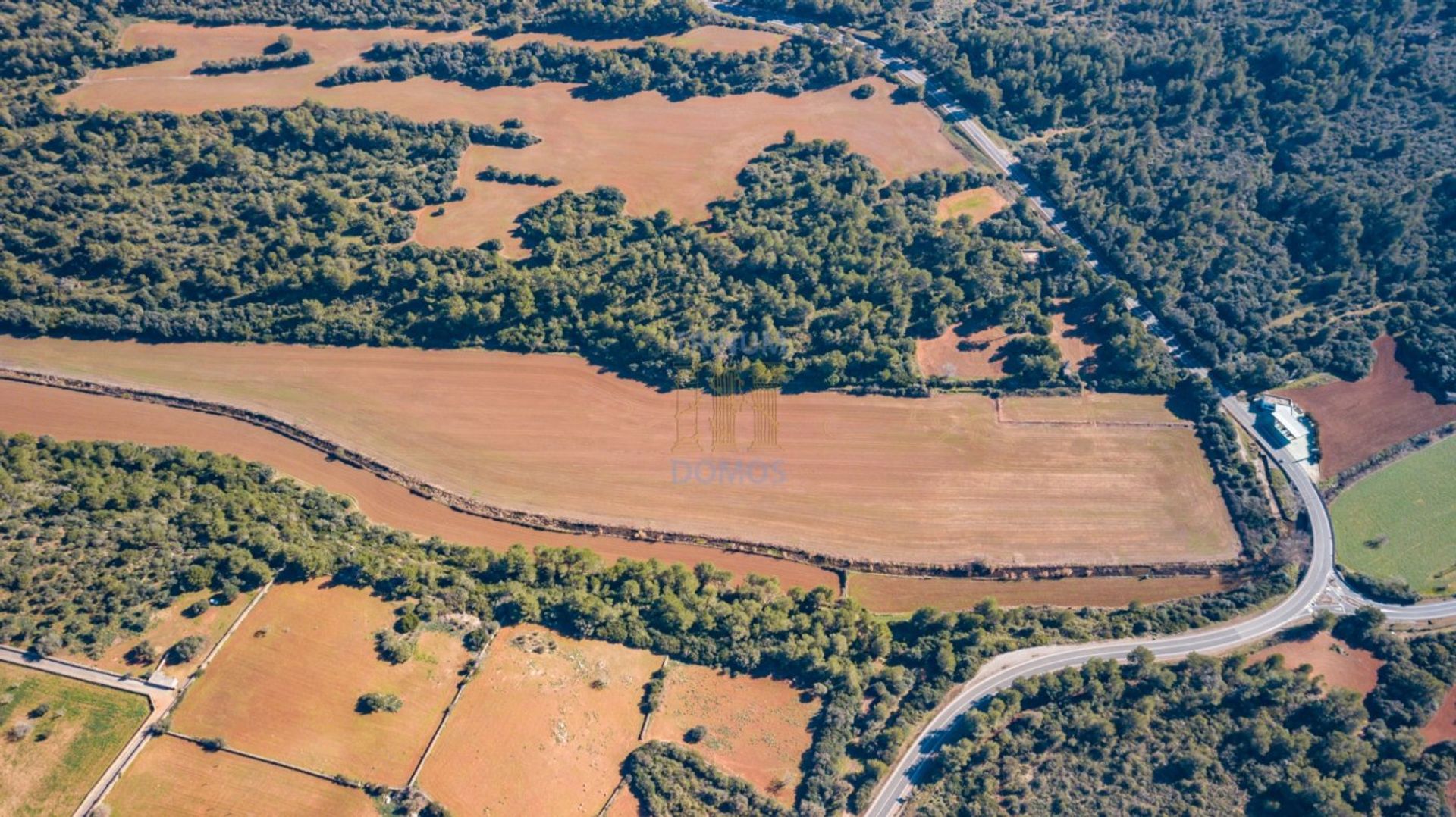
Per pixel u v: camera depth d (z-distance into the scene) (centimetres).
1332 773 12100
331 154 17288
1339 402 15762
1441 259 16588
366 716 11438
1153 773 12225
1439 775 12125
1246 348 16175
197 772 10775
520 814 11131
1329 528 14675
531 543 14250
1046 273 16900
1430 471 15150
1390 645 13388
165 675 11262
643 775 11644
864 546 14525
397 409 15312
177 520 12888
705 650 12925
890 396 15850
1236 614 13975
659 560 14238
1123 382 16088
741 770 12094
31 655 11131
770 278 16575
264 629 11888
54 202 15488
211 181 16400
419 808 10912
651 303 16062
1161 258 16925
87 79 17250
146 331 15412
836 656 13025
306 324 15725
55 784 10438
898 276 16288
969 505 14950
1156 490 15175
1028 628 13750
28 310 15050
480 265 16288
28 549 11906
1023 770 12306
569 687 12244
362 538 13675
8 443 13475
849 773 12194
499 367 15812
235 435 14850
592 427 15325
